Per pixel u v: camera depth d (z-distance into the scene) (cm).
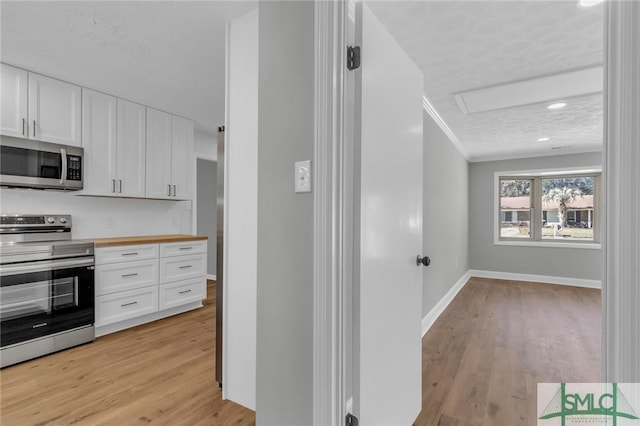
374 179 134
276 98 129
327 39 115
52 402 189
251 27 182
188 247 365
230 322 194
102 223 338
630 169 74
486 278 584
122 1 173
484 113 342
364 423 127
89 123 297
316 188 116
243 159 187
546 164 540
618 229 76
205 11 182
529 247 558
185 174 386
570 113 339
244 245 187
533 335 306
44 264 252
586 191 531
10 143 248
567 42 206
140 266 319
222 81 280
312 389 117
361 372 125
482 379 223
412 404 171
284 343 126
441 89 281
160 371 228
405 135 164
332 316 115
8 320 234
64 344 262
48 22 193
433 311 347
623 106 75
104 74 266
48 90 270
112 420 173
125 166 325
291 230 124
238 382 189
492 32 196
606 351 79
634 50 74
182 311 366
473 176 605
